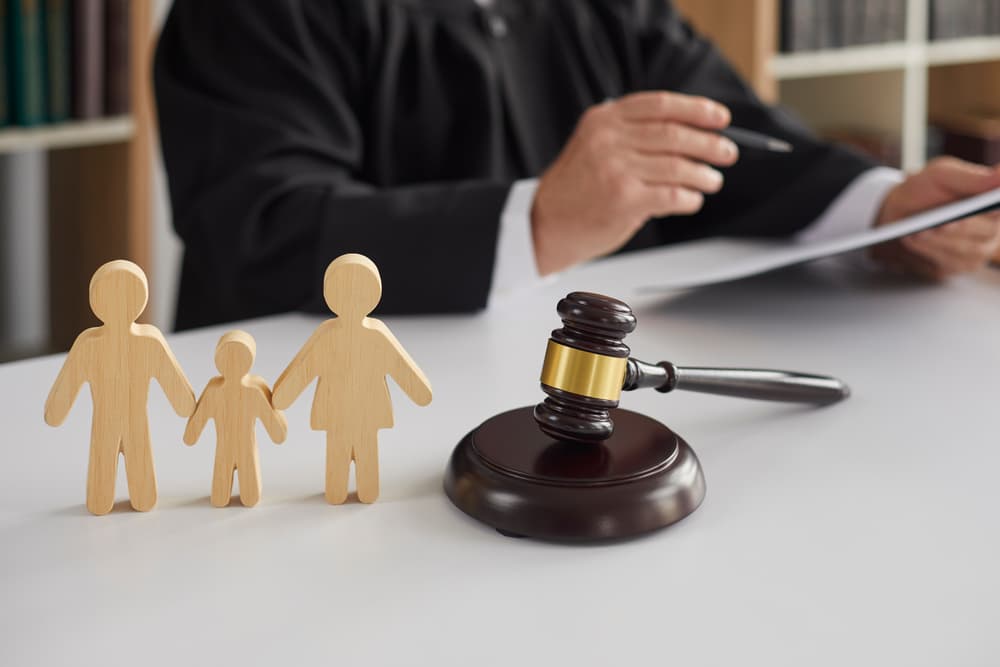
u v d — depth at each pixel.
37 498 0.58
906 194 1.20
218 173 1.24
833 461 0.63
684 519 0.55
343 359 0.56
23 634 0.45
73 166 2.49
